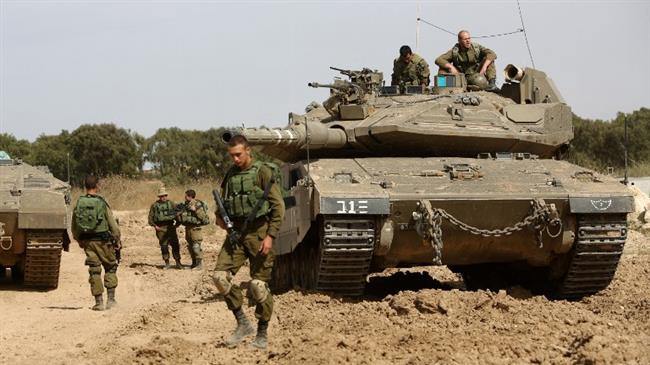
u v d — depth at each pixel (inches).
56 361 578.9
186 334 659.4
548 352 539.5
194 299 865.5
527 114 948.6
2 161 1111.6
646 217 1520.7
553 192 799.1
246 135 813.9
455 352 540.7
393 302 709.3
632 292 869.8
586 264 831.7
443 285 961.5
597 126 2888.8
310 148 868.0
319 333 586.6
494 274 975.0
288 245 824.3
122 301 936.9
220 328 685.3
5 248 987.3
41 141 3432.6
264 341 569.3
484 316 669.9
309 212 757.9
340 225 746.2
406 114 899.4
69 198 1057.5
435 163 845.8
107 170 3321.9
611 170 957.2
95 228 845.2
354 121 917.8
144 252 1547.7
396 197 757.3
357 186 765.3
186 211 1290.6
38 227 965.2
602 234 815.1
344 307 727.1
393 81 1078.4
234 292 573.6
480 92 994.1
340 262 763.4
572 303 793.6
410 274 1028.5
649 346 549.3
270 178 555.8
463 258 837.2
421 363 514.3
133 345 615.5
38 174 1076.5
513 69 1000.9
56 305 893.2
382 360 525.7
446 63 1077.1
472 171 818.8
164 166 3304.6
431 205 772.0
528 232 812.0
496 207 787.4
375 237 767.1
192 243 1290.6
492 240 812.6
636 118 2883.9
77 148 3334.2
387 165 828.6
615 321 661.3
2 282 1084.5
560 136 959.6
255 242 557.0
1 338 682.2
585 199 799.1
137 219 2044.8
